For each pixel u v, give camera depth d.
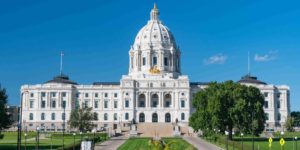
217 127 156.12
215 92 163.62
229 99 156.25
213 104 156.38
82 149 97.62
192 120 187.88
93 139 151.88
